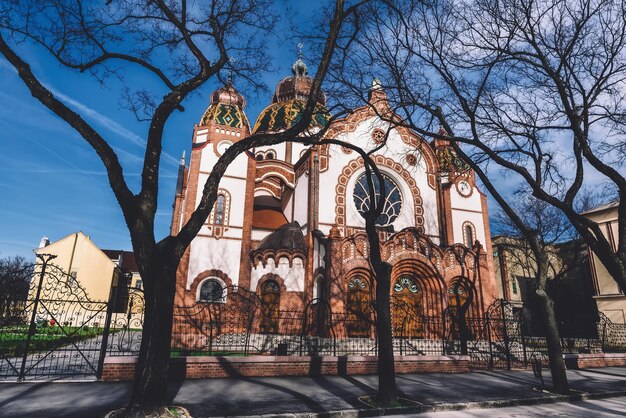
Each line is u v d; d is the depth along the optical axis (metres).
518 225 14.27
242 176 26.11
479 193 29.62
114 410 8.42
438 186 28.36
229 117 33.91
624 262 12.09
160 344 7.97
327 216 25.05
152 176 8.94
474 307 22.89
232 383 12.51
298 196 28.12
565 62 12.61
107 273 44.56
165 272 8.27
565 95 12.57
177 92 9.55
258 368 14.10
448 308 20.33
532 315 35.38
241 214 25.28
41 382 11.70
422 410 10.13
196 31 10.59
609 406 11.23
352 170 26.56
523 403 11.28
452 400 11.01
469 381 14.37
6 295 15.50
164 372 7.95
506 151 14.36
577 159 13.69
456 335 21.95
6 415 8.14
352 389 12.11
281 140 10.84
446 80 13.58
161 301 8.12
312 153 26.02
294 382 13.08
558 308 34.34
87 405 9.09
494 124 14.28
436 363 16.53
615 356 20.36
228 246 24.38
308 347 19.00
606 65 12.69
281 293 22.77
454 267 23.06
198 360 13.39
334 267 20.58
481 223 28.97
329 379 13.85
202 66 10.05
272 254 23.59
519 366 18.31
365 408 9.75
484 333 22.19
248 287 23.75
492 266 27.84
